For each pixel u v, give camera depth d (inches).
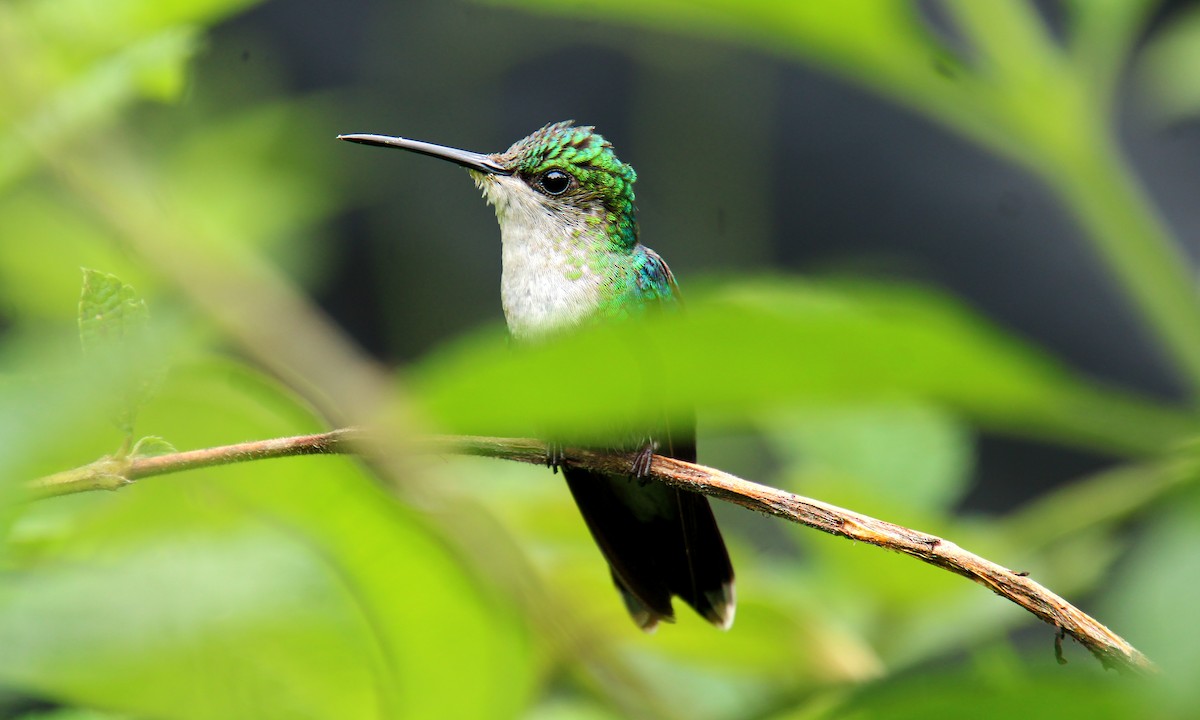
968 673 36.0
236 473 58.6
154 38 71.6
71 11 71.6
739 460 73.9
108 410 54.5
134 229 71.6
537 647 70.5
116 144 71.8
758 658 71.4
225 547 54.9
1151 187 76.7
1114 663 55.2
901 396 32.8
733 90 76.5
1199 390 70.5
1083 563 71.3
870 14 70.5
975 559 62.4
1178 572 25.0
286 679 53.9
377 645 59.0
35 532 58.2
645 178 76.8
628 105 78.4
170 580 52.0
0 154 71.6
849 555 71.6
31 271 73.0
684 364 30.4
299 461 58.8
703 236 76.6
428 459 62.6
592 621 71.4
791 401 32.3
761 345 30.1
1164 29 76.0
